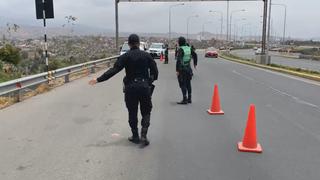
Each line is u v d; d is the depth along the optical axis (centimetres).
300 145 792
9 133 862
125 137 835
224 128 934
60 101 1334
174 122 998
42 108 1187
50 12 1861
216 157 700
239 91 1680
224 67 3472
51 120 1005
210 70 3030
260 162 676
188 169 633
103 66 3191
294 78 2403
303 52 9119
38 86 1650
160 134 865
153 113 1126
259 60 4072
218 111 1123
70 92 1586
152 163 662
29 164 654
